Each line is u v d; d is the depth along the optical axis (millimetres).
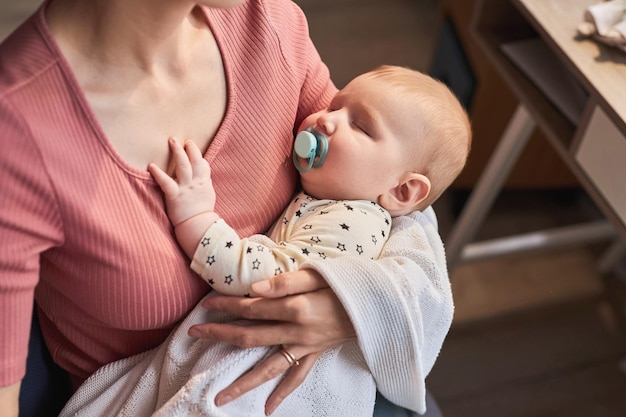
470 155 1924
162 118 761
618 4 1174
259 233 927
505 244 1765
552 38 1173
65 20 687
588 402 1671
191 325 829
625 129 1022
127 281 740
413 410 966
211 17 814
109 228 708
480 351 1744
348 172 922
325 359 878
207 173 794
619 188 1081
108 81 711
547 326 1807
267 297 804
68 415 851
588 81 1097
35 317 872
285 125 906
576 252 1972
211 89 806
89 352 857
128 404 829
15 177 638
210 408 784
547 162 1957
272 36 870
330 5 2668
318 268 808
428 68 2373
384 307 817
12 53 659
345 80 2355
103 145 701
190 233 785
